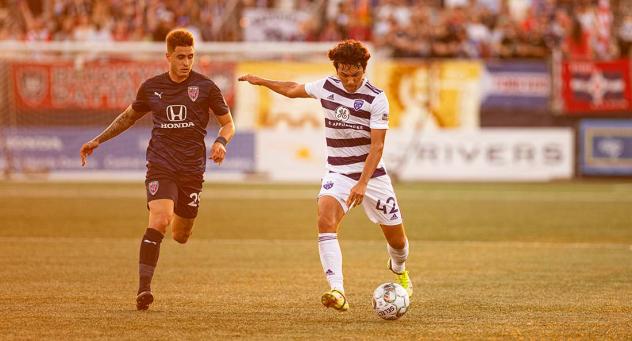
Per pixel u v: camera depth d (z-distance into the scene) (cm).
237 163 8788
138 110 3041
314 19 10150
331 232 2753
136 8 9756
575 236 5147
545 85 8919
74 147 8706
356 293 3272
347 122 2800
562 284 3500
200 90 3006
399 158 8856
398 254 2992
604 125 8919
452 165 8875
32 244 4662
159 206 2925
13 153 8706
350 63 2709
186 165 2998
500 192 7706
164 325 2630
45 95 8688
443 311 2897
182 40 2934
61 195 7250
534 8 10075
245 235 5109
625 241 4956
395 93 8838
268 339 2447
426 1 10362
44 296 3141
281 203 6819
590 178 8944
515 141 8881
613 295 3238
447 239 4988
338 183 2809
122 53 9069
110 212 6162
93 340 2423
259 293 3241
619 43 9925
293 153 8781
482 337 2492
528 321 2731
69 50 8375
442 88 8844
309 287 3388
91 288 3328
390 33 9456
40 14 10025
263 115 8788
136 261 4081
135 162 8725
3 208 6328
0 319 2709
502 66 8881
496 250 4559
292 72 8725
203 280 3556
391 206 2875
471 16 9769
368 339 2455
